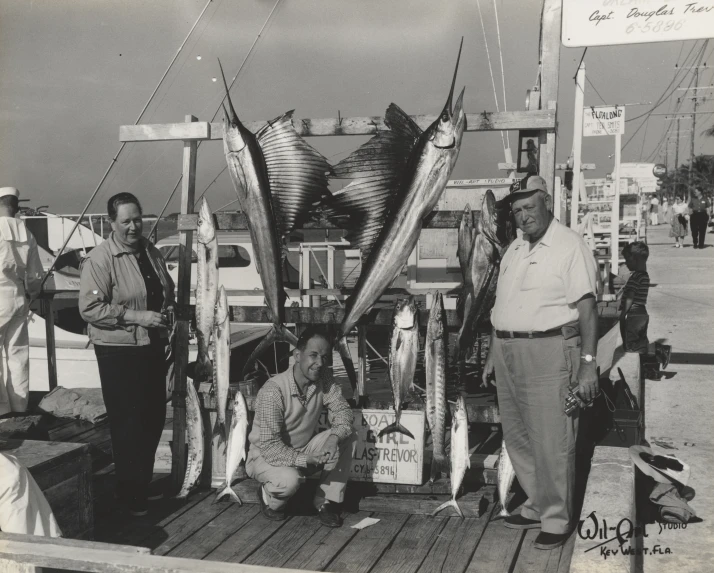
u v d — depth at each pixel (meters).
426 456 4.08
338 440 3.54
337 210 3.88
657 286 12.55
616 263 11.66
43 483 3.09
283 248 4.04
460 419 3.62
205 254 3.91
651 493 3.58
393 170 3.77
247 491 3.94
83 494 3.35
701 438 4.88
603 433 4.02
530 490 3.46
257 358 4.03
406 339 3.70
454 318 3.86
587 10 3.63
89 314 3.65
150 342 3.78
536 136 3.87
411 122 3.76
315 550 3.29
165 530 3.57
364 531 3.51
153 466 4.12
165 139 4.13
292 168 3.86
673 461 3.59
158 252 4.04
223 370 3.94
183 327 4.17
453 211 3.87
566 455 3.21
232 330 7.53
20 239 5.60
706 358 7.21
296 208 3.88
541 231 3.21
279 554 3.26
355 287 3.81
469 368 7.19
